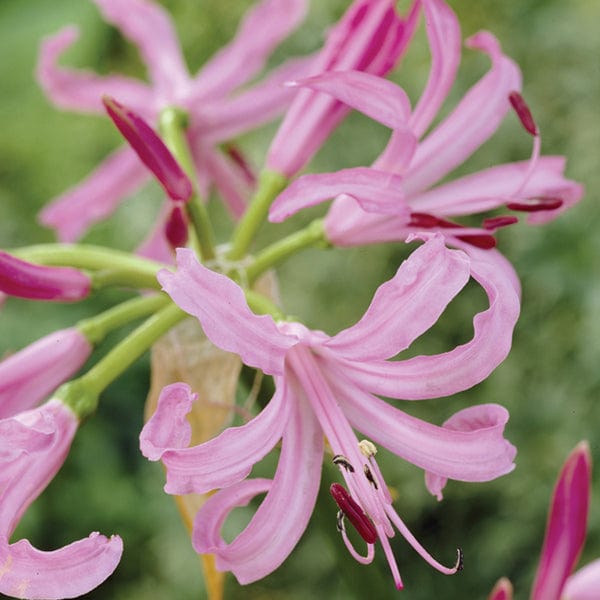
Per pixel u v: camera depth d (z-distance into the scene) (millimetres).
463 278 346
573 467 361
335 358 361
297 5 448
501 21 819
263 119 444
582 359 764
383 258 858
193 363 398
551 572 361
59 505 930
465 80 811
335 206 397
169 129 435
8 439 355
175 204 389
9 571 343
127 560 944
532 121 386
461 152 393
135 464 958
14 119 1108
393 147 379
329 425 357
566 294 760
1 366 388
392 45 395
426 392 355
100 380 379
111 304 946
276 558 353
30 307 933
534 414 794
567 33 787
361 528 353
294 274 880
